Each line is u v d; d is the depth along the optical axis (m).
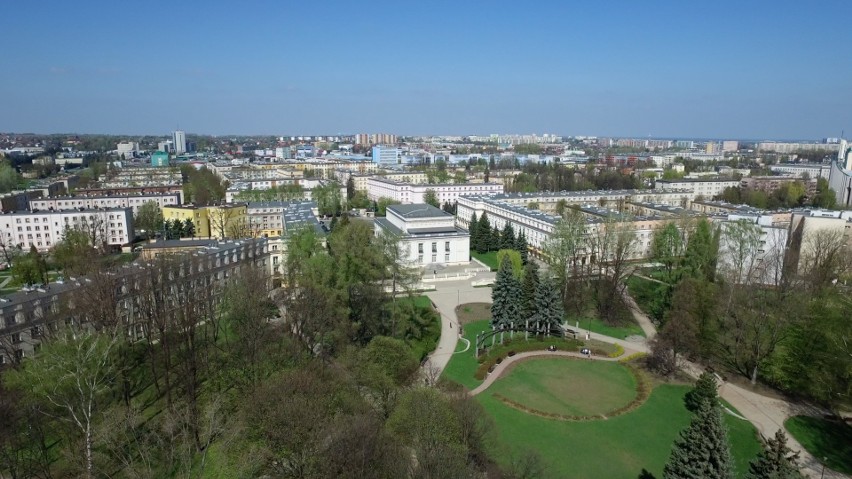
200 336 107.06
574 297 136.75
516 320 113.06
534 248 195.00
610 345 111.25
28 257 139.38
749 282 109.00
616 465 70.69
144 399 85.00
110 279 97.19
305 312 91.88
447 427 61.03
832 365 87.62
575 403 86.81
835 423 81.75
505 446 73.19
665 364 99.44
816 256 127.12
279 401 59.19
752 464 53.62
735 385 94.31
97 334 81.00
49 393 68.75
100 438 65.94
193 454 67.62
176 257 120.62
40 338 95.50
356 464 51.69
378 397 70.88
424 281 157.38
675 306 103.44
